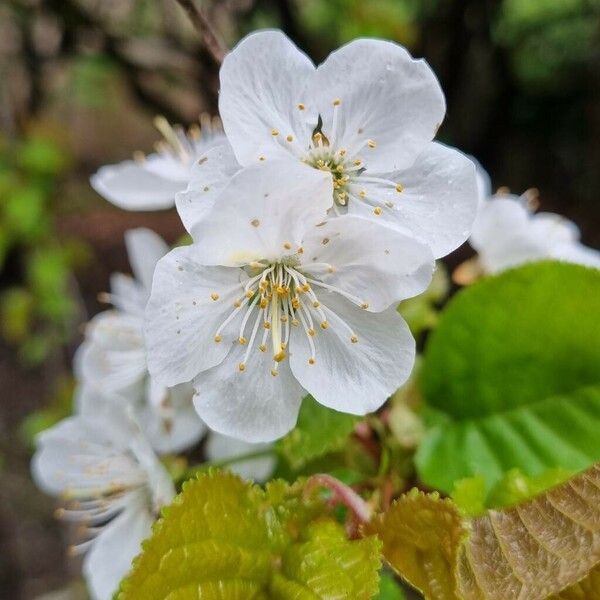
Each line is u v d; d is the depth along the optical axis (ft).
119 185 0.36
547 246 0.39
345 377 0.28
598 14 1.45
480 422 0.35
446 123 1.44
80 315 1.27
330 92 0.27
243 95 0.27
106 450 0.38
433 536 0.24
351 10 0.87
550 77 1.54
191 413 0.36
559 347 0.34
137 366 0.38
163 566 0.24
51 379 1.26
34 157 1.17
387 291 0.27
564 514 0.23
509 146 1.64
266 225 0.26
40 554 1.14
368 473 0.34
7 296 1.26
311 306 0.29
